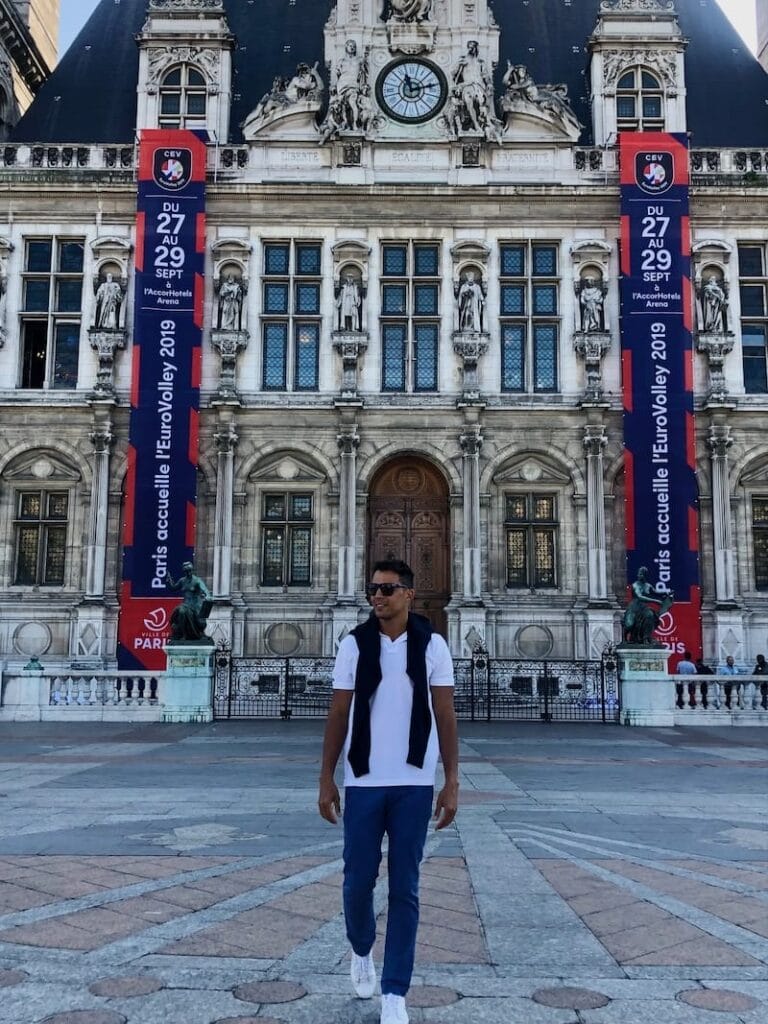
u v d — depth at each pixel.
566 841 9.83
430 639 5.29
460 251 35.31
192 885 7.82
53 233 35.44
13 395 34.25
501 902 7.39
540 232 35.53
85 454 34.12
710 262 35.22
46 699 26.50
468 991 5.43
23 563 33.97
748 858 9.02
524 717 29.11
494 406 34.31
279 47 40.19
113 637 33.16
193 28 37.03
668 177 34.59
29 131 38.38
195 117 36.69
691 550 32.66
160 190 34.50
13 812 11.41
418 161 35.75
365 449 34.31
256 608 33.44
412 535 34.88
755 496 34.38
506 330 35.47
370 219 35.47
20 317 35.03
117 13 42.28
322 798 5.24
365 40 36.44
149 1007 5.13
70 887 7.74
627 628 27.03
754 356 35.25
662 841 9.84
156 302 33.91
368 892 5.10
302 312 35.34
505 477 34.38
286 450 34.31
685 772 15.79
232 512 33.75
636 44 37.16
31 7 42.75
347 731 5.26
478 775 15.28
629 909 7.18
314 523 34.12
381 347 35.03
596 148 35.78
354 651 5.26
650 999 5.30
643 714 26.14
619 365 34.75
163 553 32.53
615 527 34.34
